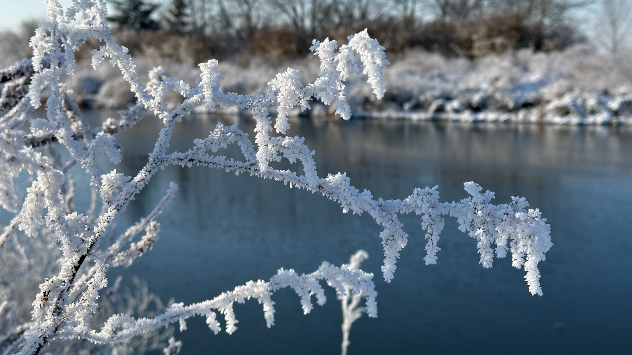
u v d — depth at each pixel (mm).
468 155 18562
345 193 1083
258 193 14016
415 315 7801
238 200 13289
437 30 39906
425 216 1084
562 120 27688
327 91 974
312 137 22125
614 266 9344
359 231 11125
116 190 1110
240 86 30391
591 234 10852
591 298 8258
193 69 35406
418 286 8656
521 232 1047
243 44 43031
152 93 1075
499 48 36938
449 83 32500
